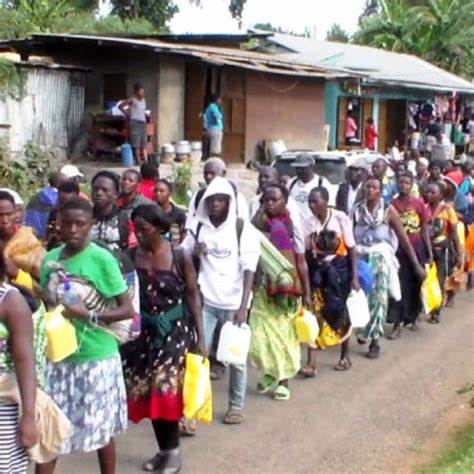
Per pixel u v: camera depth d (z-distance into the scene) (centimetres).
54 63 2045
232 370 664
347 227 796
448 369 842
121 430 504
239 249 651
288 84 2333
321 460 607
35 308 423
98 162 1977
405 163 1552
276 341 718
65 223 479
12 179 1742
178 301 549
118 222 636
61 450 429
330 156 1373
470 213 1255
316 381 792
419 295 957
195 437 643
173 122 2055
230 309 656
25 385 377
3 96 1841
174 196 1730
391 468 593
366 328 869
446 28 4112
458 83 3328
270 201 722
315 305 794
